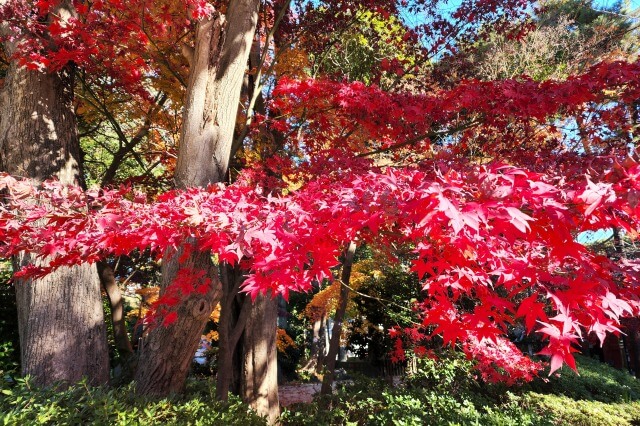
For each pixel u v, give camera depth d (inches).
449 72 290.8
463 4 265.0
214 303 151.1
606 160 107.9
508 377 246.8
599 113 162.1
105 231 87.2
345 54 337.1
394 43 299.0
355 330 443.2
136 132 302.0
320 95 161.8
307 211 81.1
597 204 50.0
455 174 63.6
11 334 263.1
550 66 383.9
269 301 247.6
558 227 56.7
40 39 166.6
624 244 253.8
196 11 146.0
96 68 200.1
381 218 66.9
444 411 206.8
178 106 240.2
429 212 58.2
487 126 180.5
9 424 91.3
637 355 478.6
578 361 436.1
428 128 176.7
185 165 147.9
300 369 583.5
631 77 125.7
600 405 279.4
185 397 164.2
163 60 207.5
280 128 194.2
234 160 240.7
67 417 103.1
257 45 260.8
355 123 174.2
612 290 66.1
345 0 255.8
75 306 171.8
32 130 179.0
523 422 200.8
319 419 213.2
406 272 377.7
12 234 87.0
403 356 311.6
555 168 136.3
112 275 269.3
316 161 160.9
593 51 385.7
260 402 235.3
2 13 158.1
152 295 389.7
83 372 168.9
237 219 78.8
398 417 191.8
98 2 160.2
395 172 84.2
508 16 273.9
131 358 219.0
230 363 181.3
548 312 191.9
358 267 429.4
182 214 84.3
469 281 86.9
